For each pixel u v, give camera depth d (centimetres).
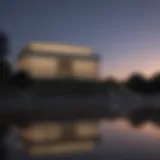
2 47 8900
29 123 2955
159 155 1367
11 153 1432
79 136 2064
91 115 4106
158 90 10006
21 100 7038
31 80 9294
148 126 2697
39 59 10538
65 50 11369
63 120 3294
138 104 7725
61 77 10650
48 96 8050
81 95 8681
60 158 1326
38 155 1391
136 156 1351
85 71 11069
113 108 6072
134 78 10406
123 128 2541
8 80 8412
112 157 1334
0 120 3278
